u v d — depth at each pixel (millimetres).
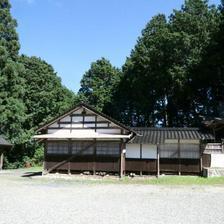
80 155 27781
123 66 53031
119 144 27156
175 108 47969
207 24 45469
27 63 49344
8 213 12086
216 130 29578
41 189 19609
